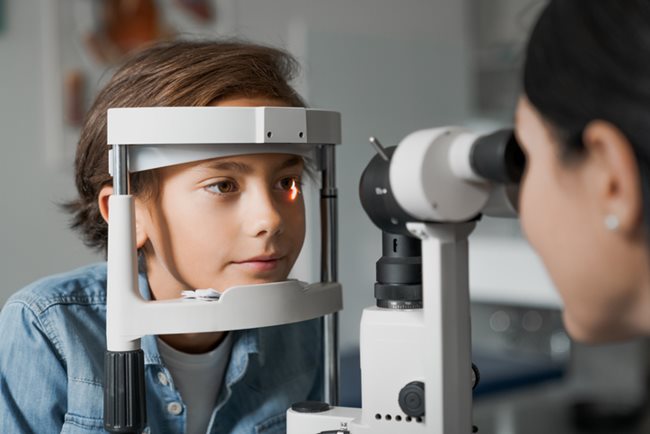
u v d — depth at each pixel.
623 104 0.52
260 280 0.88
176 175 0.86
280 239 0.89
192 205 0.86
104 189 0.98
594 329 0.59
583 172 0.55
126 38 2.76
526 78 0.58
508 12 3.65
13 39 2.59
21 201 2.63
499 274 3.22
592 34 0.53
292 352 1.14
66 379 0.97
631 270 0.55
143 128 0.78
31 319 0.98
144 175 0.88
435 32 3.71
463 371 0.73
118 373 0.78
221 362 1.04
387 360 0.76
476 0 3.80
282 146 0.86
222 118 0.79
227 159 0.85
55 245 2.70
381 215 0.73
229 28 2.97
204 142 0.79
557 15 0.56
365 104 3.29
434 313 0.71
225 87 0.91
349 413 0.82
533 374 2.56
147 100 0.93
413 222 0.70
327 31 3.17
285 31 3.15
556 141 0.56
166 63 0.94
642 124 0.51
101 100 0.99
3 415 0.95
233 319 0.80
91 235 1.10
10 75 2.59
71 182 2.72
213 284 0.88
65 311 1.00
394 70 3.40
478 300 3.37
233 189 0.87
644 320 0.58
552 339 3.33
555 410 2.59
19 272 2.63
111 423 0.79
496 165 0.63
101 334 1.00
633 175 0.52
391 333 0.76
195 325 0.79
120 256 0.78
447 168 0.67
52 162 2.68
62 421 0.97
